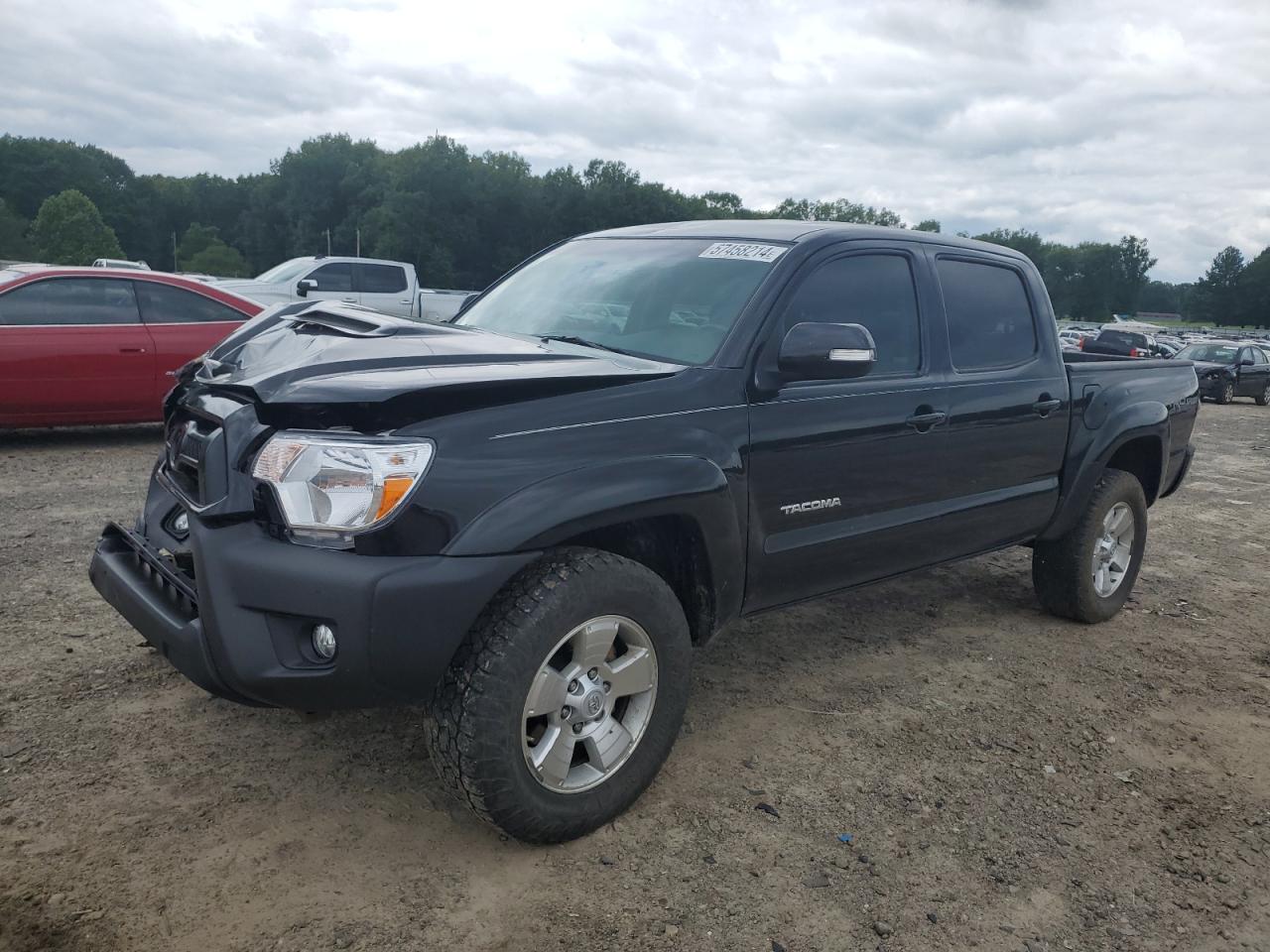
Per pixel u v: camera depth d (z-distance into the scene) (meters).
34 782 2.89
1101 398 4.71
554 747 2.65
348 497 2.36
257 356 2.94
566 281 3.88
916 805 3.09
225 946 2.26
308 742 3.23
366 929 2.35
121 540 3.14
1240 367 25.70
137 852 2.59
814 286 3.47
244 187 154.25
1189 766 3.50
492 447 2.53
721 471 3.00
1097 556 4.90
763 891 2.60
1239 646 4.85
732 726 3.57
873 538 3.64
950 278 4.10
